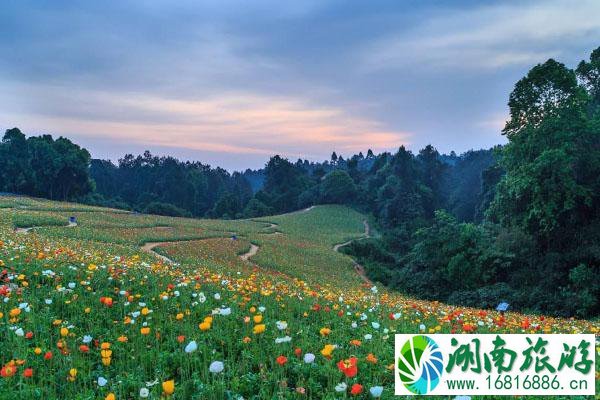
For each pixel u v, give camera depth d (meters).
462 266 41.66
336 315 9.42
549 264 37.38
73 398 5.31
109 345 6.44
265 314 8.98
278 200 146.75
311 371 6.02
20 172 103.75
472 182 142.38
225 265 37.22
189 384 5.59
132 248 34.91
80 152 116.25
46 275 9.66
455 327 9.34
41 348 6.45
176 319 8.30
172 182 158.12
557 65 38.09
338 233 92.38
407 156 130.62
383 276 52.25
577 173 37.88
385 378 6.05
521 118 40.03
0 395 5.19
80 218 55.34
